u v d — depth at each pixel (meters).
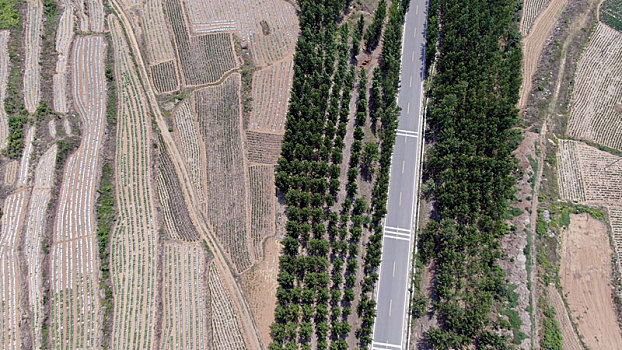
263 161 85.88
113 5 105.31
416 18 102.94
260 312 73.06
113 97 91.88
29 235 75.56
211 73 96.50
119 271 75.25
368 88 93.62
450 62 90.25
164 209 81.38
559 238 77.12
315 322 71.50
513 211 78.62
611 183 83.19
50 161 82.62
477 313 66.31
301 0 100.94
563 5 106.69
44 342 68.38
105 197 80.88
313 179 79.81
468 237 72.31
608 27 102.94
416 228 78.88
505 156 79.19
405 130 89.19
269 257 77.06
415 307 70.69
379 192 78.75
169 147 87.44
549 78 95.00
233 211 81.12
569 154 86.25
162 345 70.19
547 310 70.75
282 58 99.06
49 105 89.50
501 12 97.50
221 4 106.12
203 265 76.44
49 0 103.00
